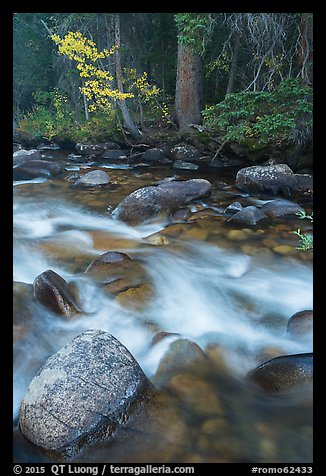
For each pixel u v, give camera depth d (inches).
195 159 443.5
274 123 303.9
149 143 487.5
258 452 101.3
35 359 133.7
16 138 598.2
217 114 368.8
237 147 408.8
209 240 238.5
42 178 390.6
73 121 581.6
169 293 181.2
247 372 132.3
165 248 228.2
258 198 318.7
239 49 452.1
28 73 677.9
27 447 100.5
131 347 144.1
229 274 201.8
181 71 474.0
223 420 110.5
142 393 110.0
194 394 119.1
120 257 201.8
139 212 268.8
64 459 97.0
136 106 561.0
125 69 460.1
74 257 215.5
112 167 447.5
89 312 161.6
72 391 101.5
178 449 101.0
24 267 202.7
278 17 374.3
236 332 156.3
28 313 149.4
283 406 115.8
